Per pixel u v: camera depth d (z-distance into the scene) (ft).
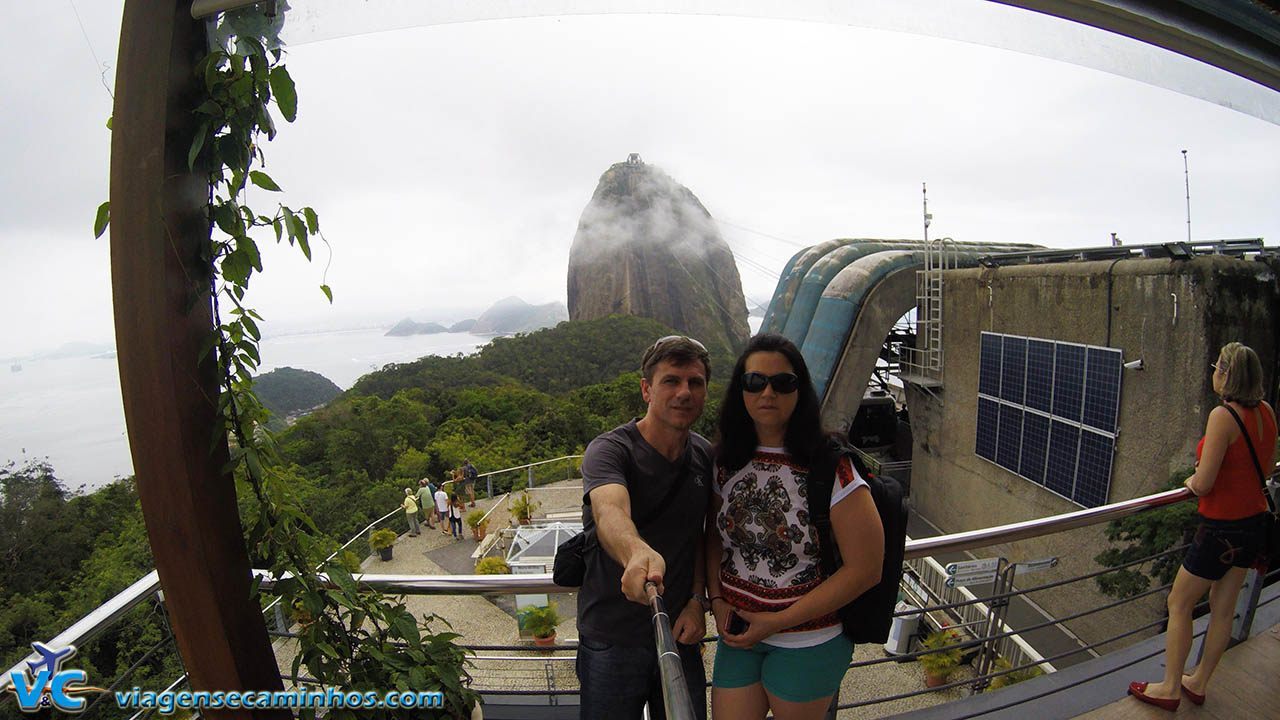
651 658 6.44
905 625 32.24
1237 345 8.57
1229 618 8.67
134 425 5.62
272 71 5.53
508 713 9.25
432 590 8.13
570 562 6.81
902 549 6.08
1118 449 58.49
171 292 5.45
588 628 6.48
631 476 6.18
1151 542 42.52
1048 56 6.30
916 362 98.84
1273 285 50.47
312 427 138.21
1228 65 6.69
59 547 57.26
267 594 7.32
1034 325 70.44
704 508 6.45
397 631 7.49
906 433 127.75
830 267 106.83
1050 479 67.36
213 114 5.51
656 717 6.68
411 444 137.49
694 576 6.61
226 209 5.75
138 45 5.35
